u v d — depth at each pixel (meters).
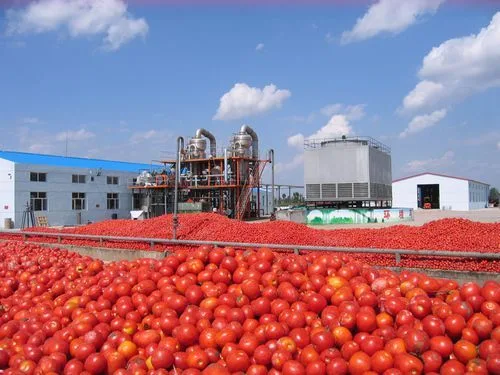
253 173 44.22
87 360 4.87
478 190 91.56
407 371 4.21
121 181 50.16
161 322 5.52
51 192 43.09
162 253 15.16
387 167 38.66
